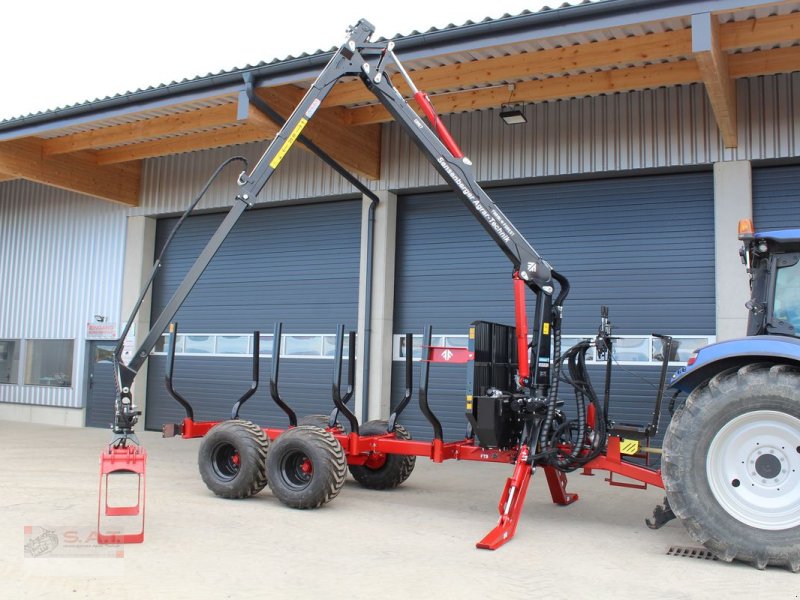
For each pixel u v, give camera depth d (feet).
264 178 22.41
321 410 38.40
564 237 33.17
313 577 15.05
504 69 28.07
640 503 23.70
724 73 25.49
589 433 20.48
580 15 24.03
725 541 16.08
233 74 30.17
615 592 14.30
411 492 25.26
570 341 32.42
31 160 39.40
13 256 51.03
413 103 32.42
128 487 25.00
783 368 16.30
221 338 42.16
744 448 16.46
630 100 31.24
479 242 35.47
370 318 36.42
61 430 43.88
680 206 30.96
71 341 47.24
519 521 20.71
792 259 17.65
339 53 22.86
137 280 44.68
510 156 33.68
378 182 37.06
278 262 40.83
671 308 30.63
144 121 36.29
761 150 28.37
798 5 22.29
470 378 20.81
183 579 14.74
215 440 23.49
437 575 15.29
